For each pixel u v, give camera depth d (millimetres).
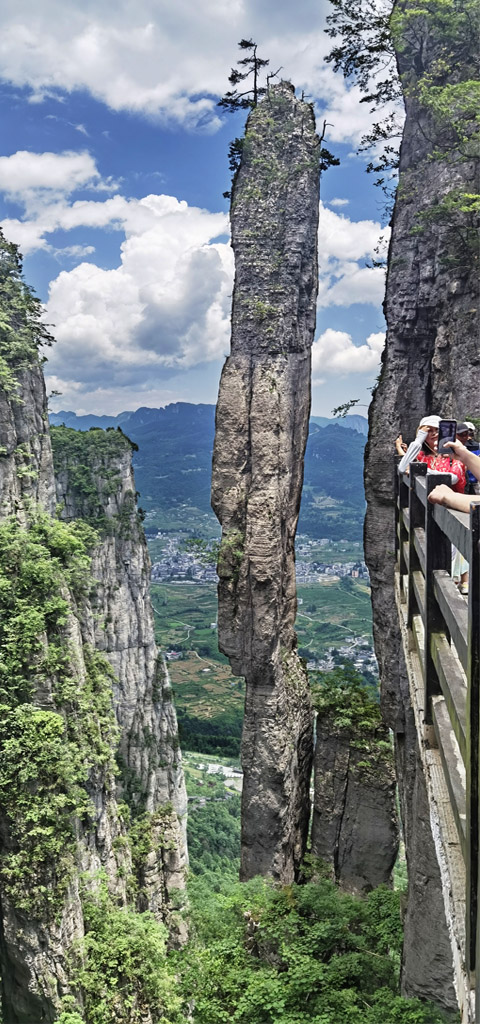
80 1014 26531
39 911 26375
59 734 28453
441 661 6035
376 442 26328
